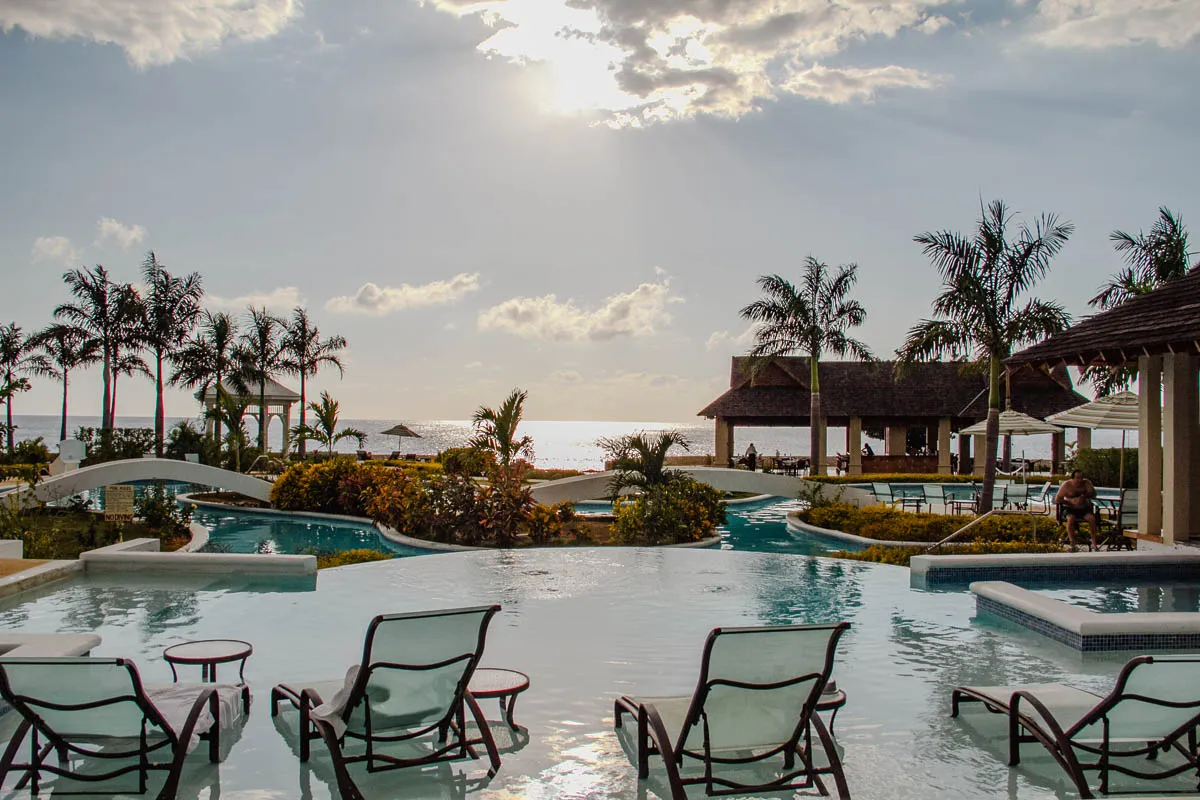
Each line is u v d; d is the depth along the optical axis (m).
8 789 4.68
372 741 4.86
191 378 37.88
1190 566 12.04
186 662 5.67
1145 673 4.36
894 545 16.14
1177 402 14.07
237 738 5.47
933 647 8.04
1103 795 4.62
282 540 19.75
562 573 12.35
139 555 11.95
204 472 25.69
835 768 4.56
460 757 5.13
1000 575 11.66
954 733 5.65
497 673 5.86
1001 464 34.50
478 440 20.67
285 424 43.88
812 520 20.17
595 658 7.66
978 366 23.22
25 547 14.38
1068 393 35.22
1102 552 12.24
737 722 4.66
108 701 4.39
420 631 4.64
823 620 9.26
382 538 19.62
